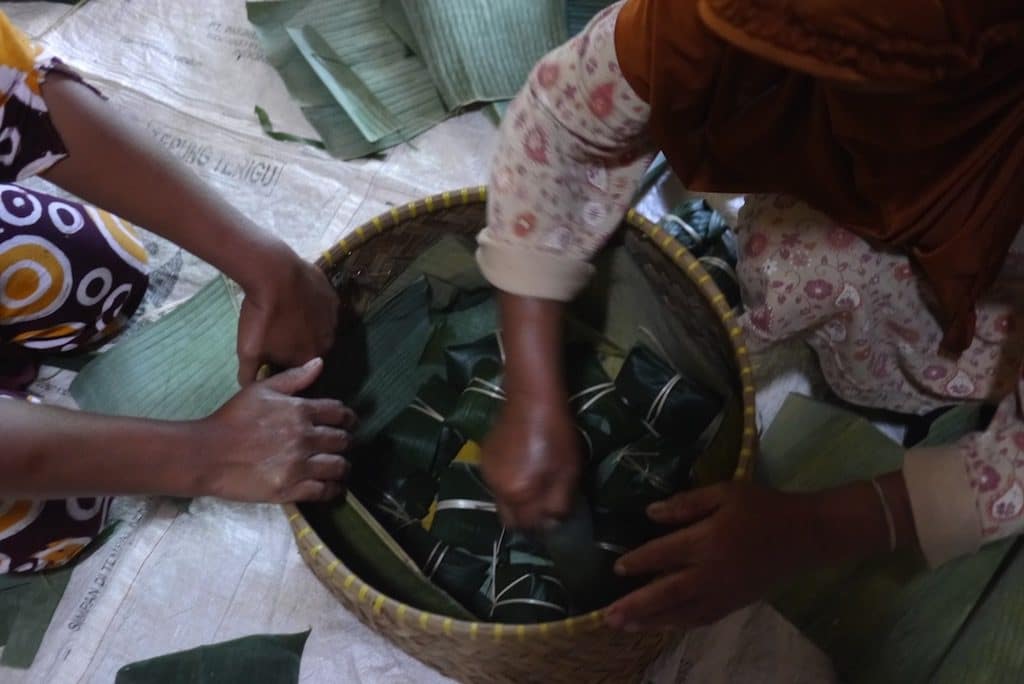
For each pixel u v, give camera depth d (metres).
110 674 0.89
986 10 0.47
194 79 1.22
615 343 0.92
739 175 0.71
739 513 0.67
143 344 1.02
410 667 0.88
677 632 0.83
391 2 1.23
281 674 0.88
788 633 0.87
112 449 0.78
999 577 0.84
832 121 0.62
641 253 0.86
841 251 0.79
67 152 0.84
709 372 0.83
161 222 0.88
